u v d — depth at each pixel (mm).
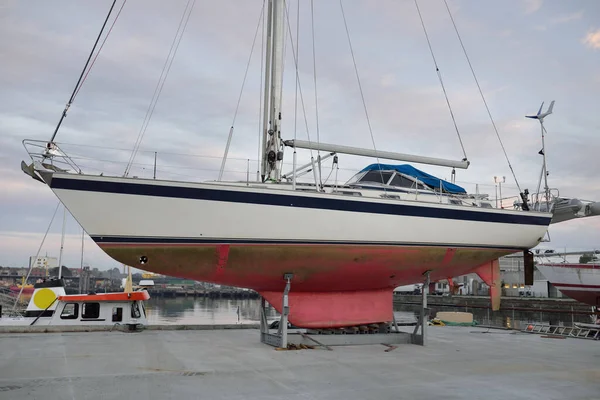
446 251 8109
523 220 8812
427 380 5066
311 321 7895
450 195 9188
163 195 6344
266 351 6980
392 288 8734
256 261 6918
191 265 6711
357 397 4246
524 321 25922
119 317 9680
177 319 27000
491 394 4430
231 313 34438
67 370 5312
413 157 8891
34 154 6164
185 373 5242
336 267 7402
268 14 8789
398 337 8203
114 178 6180
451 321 12578
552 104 9461
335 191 8125
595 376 5395
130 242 6301
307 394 4336
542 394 4453
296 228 6926
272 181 7871
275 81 8367
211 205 6523
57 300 9672
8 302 19422
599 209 9281
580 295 20375
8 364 5668
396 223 7598
